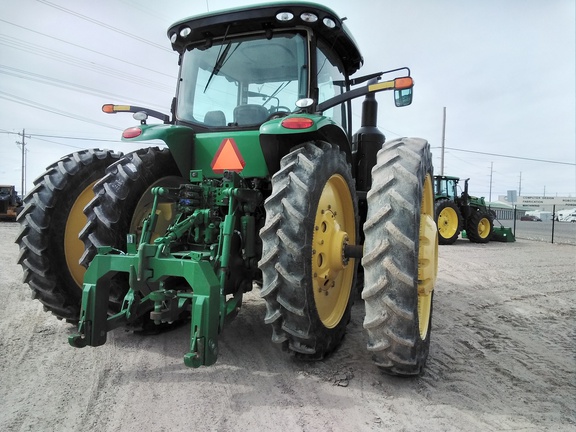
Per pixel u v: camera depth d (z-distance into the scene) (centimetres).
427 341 308
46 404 243
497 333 414
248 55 363
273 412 240
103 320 279
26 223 346
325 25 347
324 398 259
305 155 296
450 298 561
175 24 371
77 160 379
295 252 267
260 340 359
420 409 251
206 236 319
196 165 361
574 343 389
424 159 303
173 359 313
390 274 256
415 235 262
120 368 295
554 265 880
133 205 343
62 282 358
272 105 355
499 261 927
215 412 239
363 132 483
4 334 358
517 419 245
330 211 326
